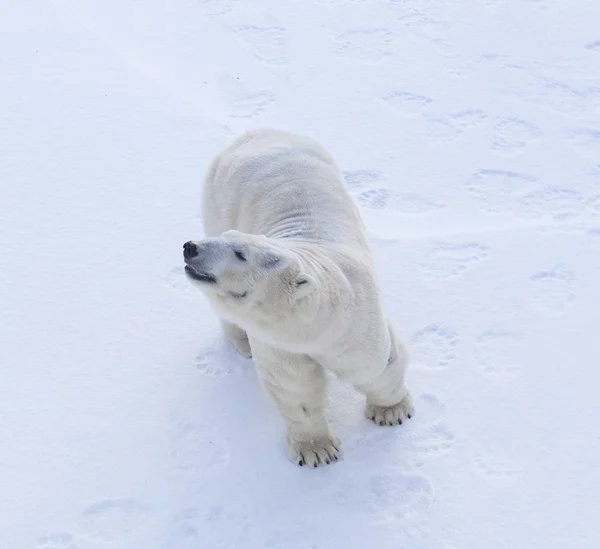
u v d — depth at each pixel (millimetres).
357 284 4539
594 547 4523
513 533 4602
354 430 5199
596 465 4906
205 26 9789
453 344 5680
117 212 6832
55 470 5020
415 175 7535
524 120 8266
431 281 6156
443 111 8414
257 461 5039
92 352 5730
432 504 4758
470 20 9938
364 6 10203
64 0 10227
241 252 4109
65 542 4680
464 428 5137
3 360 5672
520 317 5855
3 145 7480
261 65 9125
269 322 4262
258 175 5172
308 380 4703
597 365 5492
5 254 6449
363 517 4727
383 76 8961
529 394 5316
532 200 7215
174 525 4742
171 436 5199
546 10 10117
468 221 6980
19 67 8430
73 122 7758
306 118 8336
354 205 5270
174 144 7547
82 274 6293
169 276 6273
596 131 8109
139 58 9188
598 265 6262
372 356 4656
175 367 5629
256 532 4688
